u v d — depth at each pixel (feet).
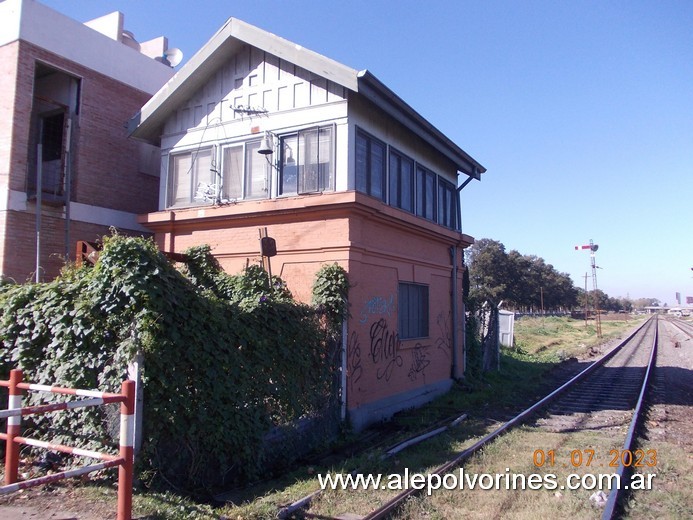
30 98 36.86
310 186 34.19
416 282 41.34
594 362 72.49
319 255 32.86
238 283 29.25
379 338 35.19
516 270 230.27
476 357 53.21
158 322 19.13
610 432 30.45
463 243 50.14
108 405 18.95
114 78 43.55
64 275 22.31
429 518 17.58
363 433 31.19
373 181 36.40
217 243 37.22
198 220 37.52
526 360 71.72
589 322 241.96
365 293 33.76
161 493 18.29
